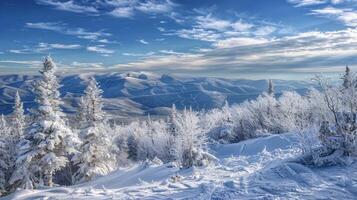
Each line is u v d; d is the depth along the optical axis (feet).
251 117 187.32
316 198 32.35
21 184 101.04
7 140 129.49
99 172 108.17
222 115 223.10
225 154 134.72
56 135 99.09
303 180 38.63
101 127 113.09
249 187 37.65
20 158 97.71
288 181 38.83
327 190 34.50
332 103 49.16
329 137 46.21
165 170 75.41
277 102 170.30
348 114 47.67
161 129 194.49
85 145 110.52
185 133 84.89
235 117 195.83
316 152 46.29
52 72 103.09
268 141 123.03
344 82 50.93
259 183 38.75
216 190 37.73
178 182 48.01
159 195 39.47
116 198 40.57
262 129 167.32
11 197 60.34
